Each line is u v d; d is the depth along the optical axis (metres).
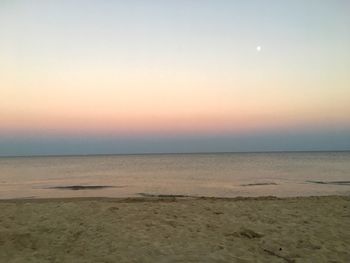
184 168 48.69
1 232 7.20
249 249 6.21
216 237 6.95
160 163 72.38
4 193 19.83
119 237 6.88
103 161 93.12
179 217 8.77
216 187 22.67
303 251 6.10
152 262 5.50
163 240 6.69
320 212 9.48
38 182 27.72
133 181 27.94
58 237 6.92
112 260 5.60
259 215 9.06
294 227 7.77
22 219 8.55
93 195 18.61
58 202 11.89
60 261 5.56
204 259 5.62
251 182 26.14
